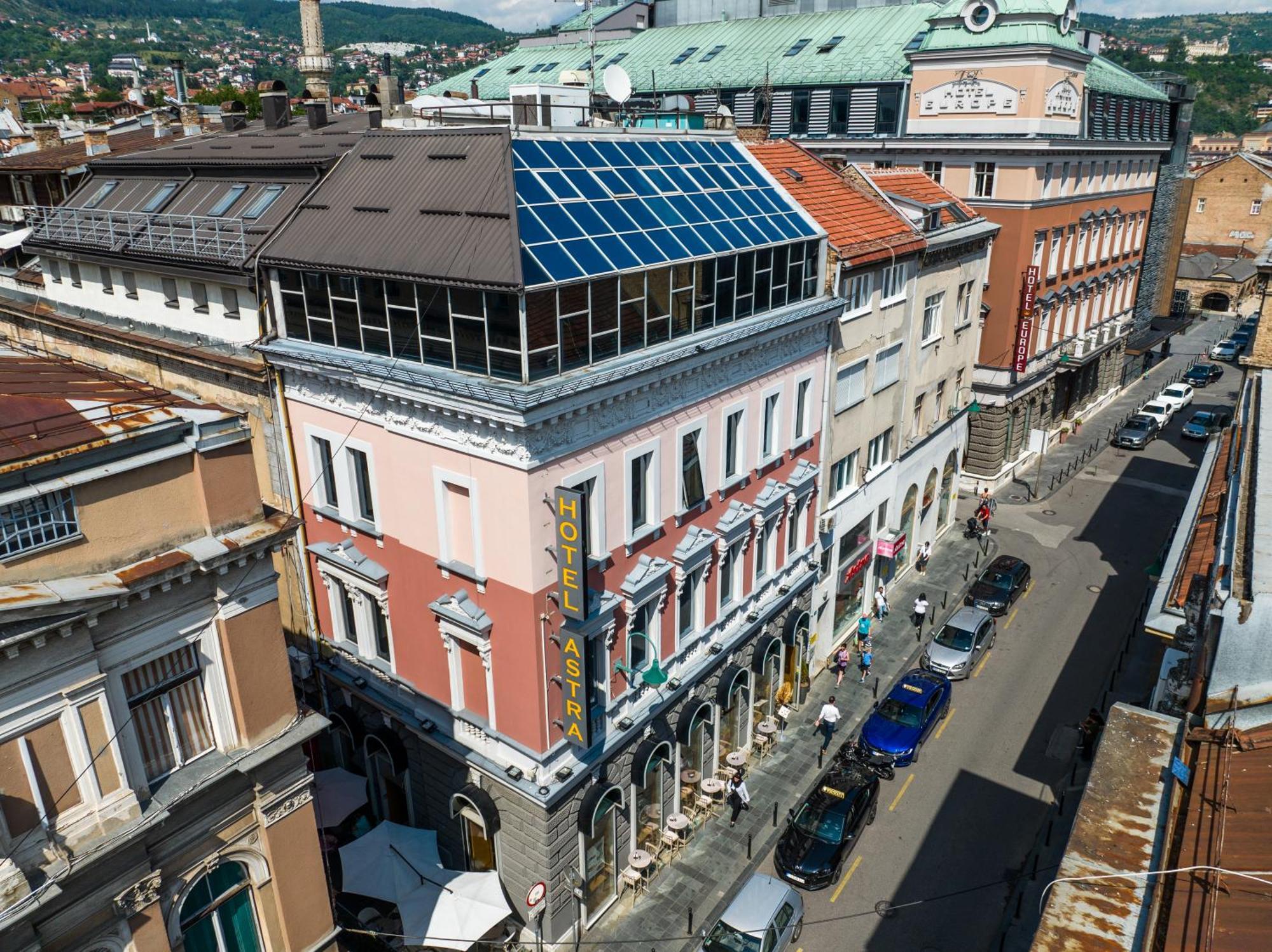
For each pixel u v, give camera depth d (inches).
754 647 1043.3
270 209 895.1
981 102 1672.0
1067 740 1091.9
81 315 1079.0
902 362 1299.2
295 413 848.9
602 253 725.9
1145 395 2564.0
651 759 877.2
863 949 810.8
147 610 504.7
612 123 1113.4
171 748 537.3
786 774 1047.0
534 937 820.6
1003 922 837.2
